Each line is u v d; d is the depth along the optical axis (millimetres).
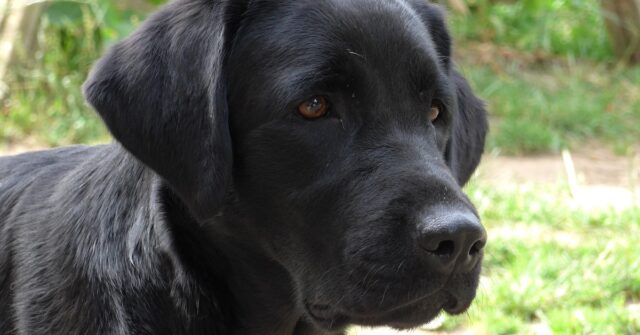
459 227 3859
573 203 9195
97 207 4750
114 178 4770
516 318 6746
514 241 7922
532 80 13820
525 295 6965
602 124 12023
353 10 4457
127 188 4699
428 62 4508
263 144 4363
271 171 4375
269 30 4438
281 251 4500
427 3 5184
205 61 4277
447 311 4238
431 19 5141
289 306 4801
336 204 4250
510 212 8688
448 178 4152
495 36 15789
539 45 15609
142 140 4297
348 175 4234
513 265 7488
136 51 4379
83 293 4590
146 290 4559
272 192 4406
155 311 4562
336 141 4297
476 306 6781
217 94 4254
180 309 4594
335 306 4277
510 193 9102
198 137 4242
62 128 10492
